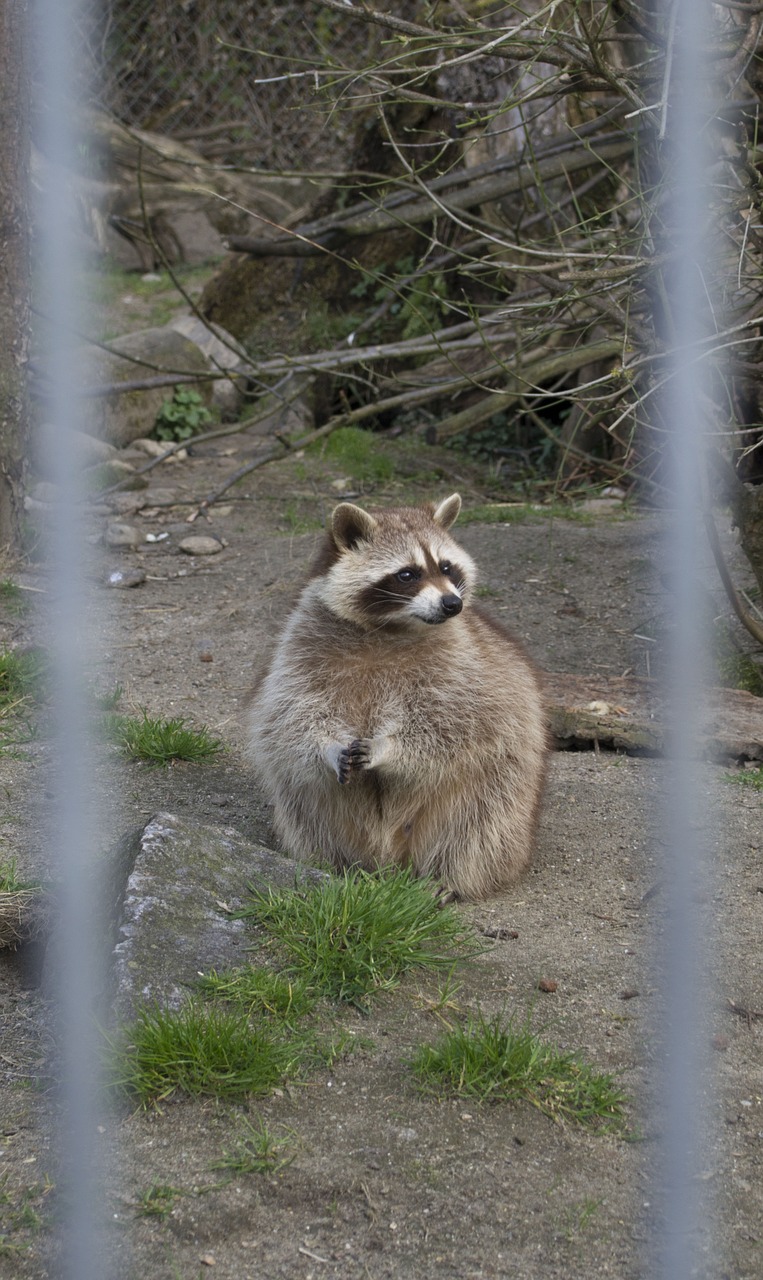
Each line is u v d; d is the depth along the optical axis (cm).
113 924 646
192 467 1909
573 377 1920
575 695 1076
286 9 3069
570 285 1064
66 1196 492
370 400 2155
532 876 809
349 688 773
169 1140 526
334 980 634
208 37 3103
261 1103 550
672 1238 470
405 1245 477
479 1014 616
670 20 750
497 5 1580
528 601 1368
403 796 780
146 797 889
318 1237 481
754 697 1091
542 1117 547
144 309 2591
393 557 780
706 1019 617
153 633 1267
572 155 1677
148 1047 562
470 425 1817
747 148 911
